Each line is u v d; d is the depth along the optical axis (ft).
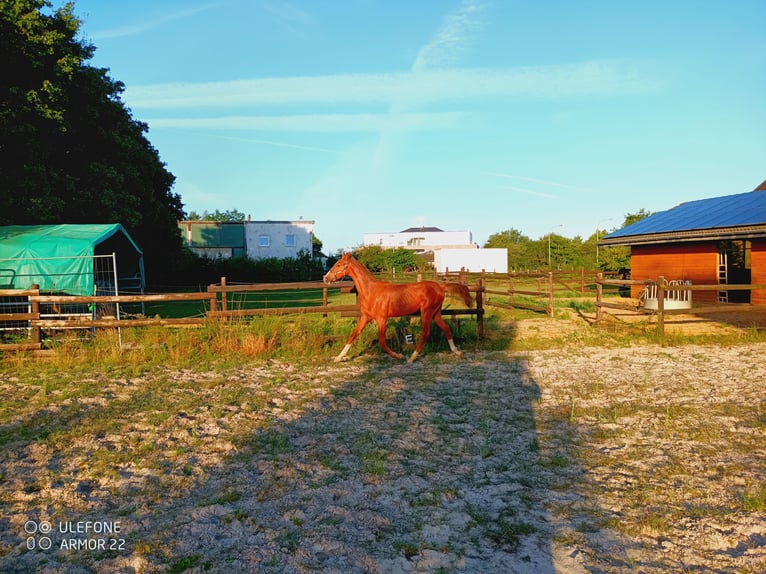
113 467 16.67
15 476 16.08
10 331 39.55
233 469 16.44
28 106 61.52
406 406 23.36
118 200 79.41
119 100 90.84
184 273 124.57
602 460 17.04
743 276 74.64
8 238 46.26
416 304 33.12
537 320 53.06
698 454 17.40
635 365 32.07
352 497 14.53
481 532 12.67
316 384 27.48
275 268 130.93
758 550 11.64
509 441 18.90
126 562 11.56
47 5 68.28
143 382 27.96
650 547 11.89
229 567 11.30
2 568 11.39
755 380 27.58
